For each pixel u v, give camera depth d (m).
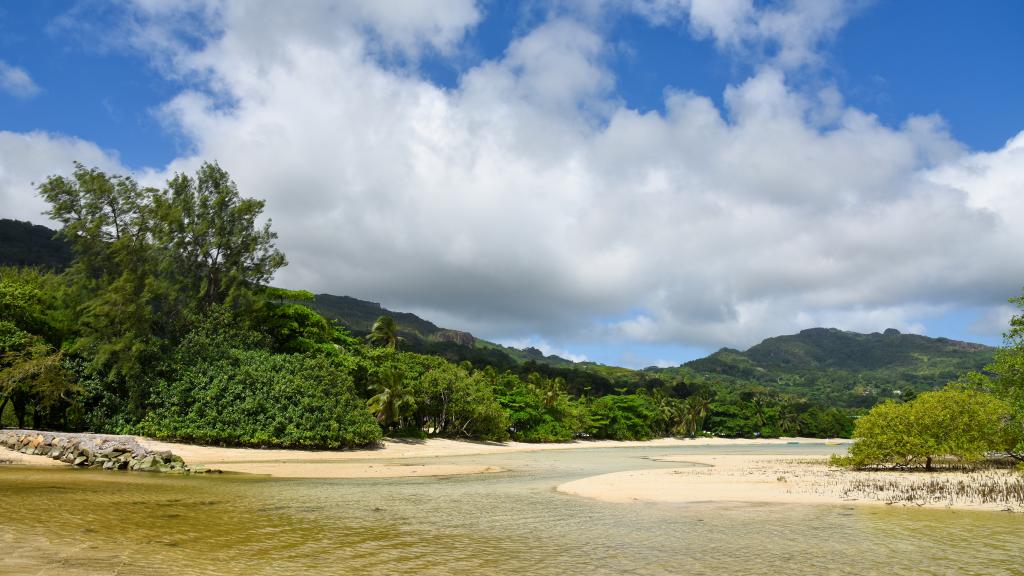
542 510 20.55
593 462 53.31
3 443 34.81
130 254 53.09
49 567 11.14
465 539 15.15
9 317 46.88
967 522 17.59
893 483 27.62
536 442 96.38
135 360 48.38
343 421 53.31
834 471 36.62
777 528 16.77
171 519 16.98
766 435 167.88
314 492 25.39
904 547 14.10
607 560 12.83
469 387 79.00
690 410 153.88
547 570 11.92
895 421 33.47
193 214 60.91
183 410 47.69
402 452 60.12
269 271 64.44
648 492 25.88
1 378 41.03
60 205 52.34
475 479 34.06
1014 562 12.59
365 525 17.08
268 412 49.53
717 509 20.69
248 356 53.53
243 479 30.39
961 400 33.00
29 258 146.12
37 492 21.47
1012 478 28.20
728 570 11.95
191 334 53.19
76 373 47.66
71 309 52.38
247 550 13.33
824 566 12.29
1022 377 34.50
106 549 12.84
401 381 70.31
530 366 191.88
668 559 12.95
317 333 69.81
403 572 11.66
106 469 31.62
